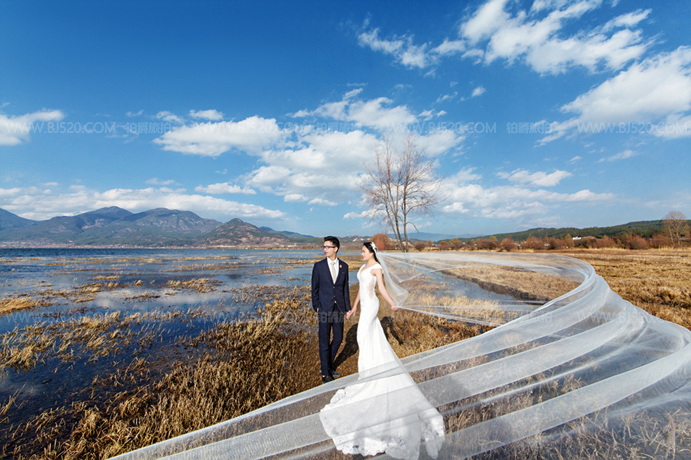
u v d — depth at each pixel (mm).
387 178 16344
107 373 4633
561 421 2029
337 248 4215
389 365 2715
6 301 10344
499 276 6676
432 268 7703
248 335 6383
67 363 5043
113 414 3453
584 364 2348
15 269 24859
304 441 2145
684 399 2002
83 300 10875
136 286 14625
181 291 12891
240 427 2078
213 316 8305
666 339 2658
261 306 9617
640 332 2791
